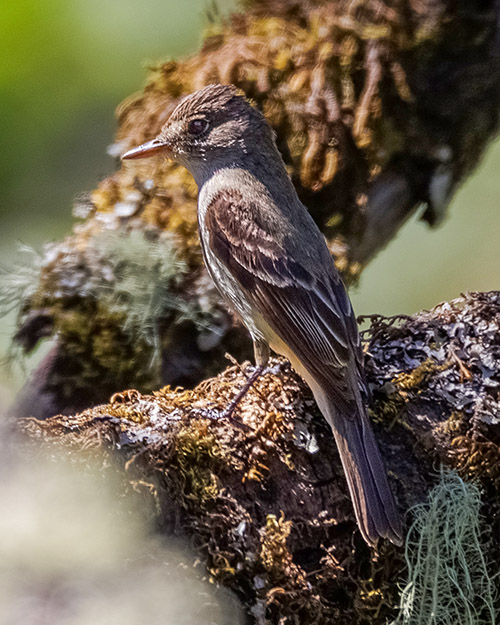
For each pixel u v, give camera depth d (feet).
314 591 20.43
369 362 22.72
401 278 44.73
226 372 23.24
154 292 30.01
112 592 18.76
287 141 31.53
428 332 22.85
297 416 21.66
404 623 20.61
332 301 24.86
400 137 32.40
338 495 20.94
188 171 30.96
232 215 26.32
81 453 19.24
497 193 45.75
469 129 33.35
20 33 38.52
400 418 21.65
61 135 39.93
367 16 31.45
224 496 20.16
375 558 20.76
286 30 31.99
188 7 40.01
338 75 31.42
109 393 30.58
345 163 31.50
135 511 19.39
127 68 39.73
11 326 32.24
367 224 32.96
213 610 19.61
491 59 32.12
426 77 31.91
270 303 25.34
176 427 20.33
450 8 31.24
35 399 30.42
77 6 39.06
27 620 18.24
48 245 31.01
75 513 18.88
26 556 18.54
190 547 19.74
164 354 30.37
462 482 21.03
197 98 28.09
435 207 34.22
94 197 31.58
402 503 21.24
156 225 30.89
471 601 20.81
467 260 44.86
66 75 39.47
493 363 22.02
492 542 21.29
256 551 20.01
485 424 21.43
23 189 39.78
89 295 30.07
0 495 18.67
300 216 26.58
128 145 32.32
